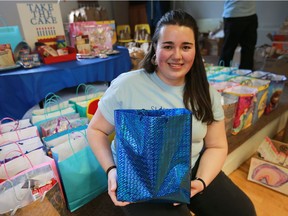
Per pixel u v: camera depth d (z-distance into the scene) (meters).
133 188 0.62
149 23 4.29
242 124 1.48
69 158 0.97
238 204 0.83
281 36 3.38
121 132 0.65
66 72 1.64
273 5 3.98
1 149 1.00
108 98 0.82
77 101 1.55
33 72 1.50
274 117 1.76
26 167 0.95
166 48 0.74
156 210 0.72
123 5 4.87
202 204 0.87
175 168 0.64
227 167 1.41
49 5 2.01
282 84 1.76
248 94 1.38
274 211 1.20
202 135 0.84
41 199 0.78
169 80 0.81
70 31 2.29
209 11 4.90
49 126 1.21
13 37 1.94
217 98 0.87
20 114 1.53
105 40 2.38
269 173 1.32
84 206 1.08
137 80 0.82
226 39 2.95
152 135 0.59
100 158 0.81
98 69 1.86
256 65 3.47
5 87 1.45
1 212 0.80
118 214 1.04
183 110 0.66
